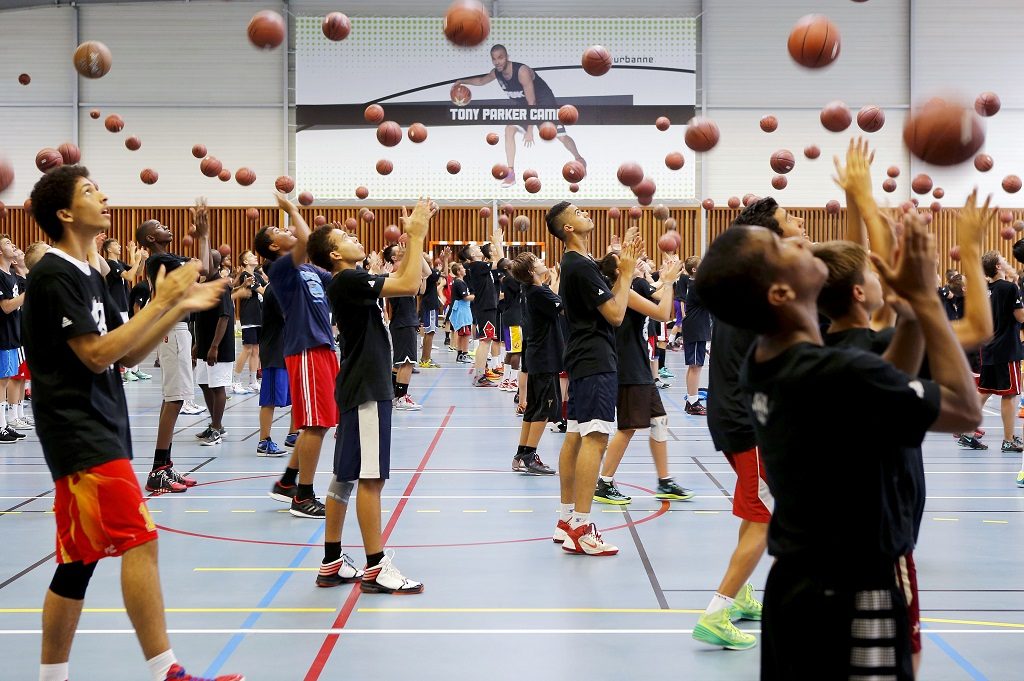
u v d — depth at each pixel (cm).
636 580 502
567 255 561
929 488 746
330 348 634
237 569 523
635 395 675
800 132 2317
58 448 319
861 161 271
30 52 2289
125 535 321
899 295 207
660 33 2312
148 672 379
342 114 2323
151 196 2320
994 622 438
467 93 1182
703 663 388
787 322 211
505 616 446
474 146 2333
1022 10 2275
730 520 637
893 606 208
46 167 702
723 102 2317
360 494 482
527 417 796
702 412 1155
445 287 2108
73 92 2291
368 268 1112
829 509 207
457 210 2342
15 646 405
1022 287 1073
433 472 802
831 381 200
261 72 2320
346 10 2314
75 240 339
